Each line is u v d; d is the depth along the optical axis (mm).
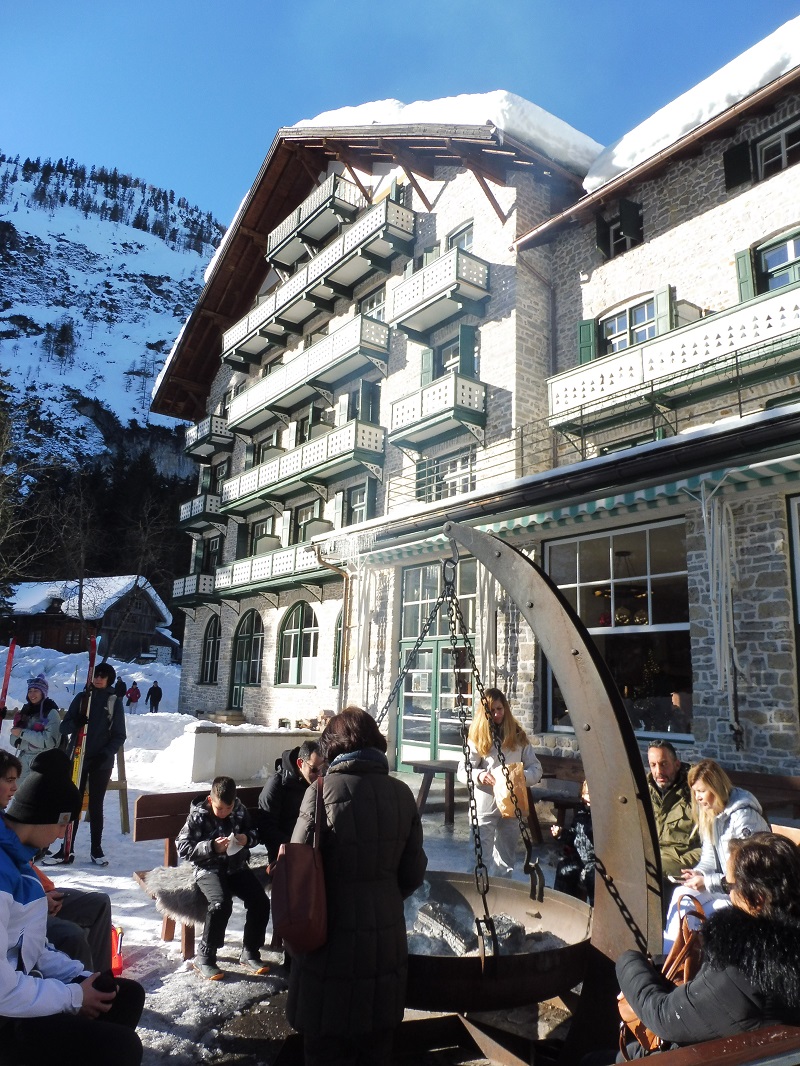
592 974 3090
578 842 5145
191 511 28391
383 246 19688
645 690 10094
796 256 11656
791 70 11242
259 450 25906
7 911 2641
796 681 8539
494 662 12445
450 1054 3568
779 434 8125
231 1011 3895
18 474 32344
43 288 198750
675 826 4633
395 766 14648
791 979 2018
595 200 14391
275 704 21875
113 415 144375
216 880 4445
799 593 8703
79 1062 2607
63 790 3152
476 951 3566
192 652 27797
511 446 14820
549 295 15922
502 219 15953
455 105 17969
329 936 2543
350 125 20344
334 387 21859
